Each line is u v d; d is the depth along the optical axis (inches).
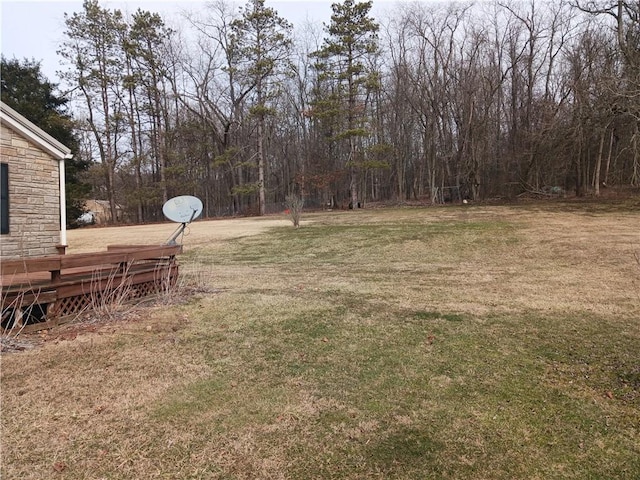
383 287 248.8
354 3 965.8
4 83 965.8
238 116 1139.9
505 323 169.3
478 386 112.7
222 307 200.1
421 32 971.3
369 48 999.6
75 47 1018.1
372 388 112.7
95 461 81.2
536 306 194.5
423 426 93.3
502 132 969.5
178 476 76.8
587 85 654.5
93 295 181.5
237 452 84.1
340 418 97.1
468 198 970.1
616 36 669.3
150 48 1065.5
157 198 1097.4
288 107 1253.1
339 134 1000.2
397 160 1176.2
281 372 123.6
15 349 139.4
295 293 233.5
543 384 112.9
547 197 839.7
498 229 487.8
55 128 957.2
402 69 1055.0
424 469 78.2
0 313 146.4
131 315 183.2
